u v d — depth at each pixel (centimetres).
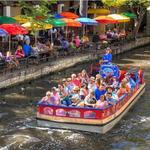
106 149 1655
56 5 4156
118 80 2397
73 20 3319
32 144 1680
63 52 3231
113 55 3869
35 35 3033
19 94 2406
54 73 2989
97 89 1944
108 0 4406
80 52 3456
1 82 2430
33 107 2169
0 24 2802
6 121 1944
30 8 2958
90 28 4578
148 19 5441
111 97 1919
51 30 3222
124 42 4216
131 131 1858
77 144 1694
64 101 1877
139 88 2423
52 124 1845
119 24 5034
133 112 2138
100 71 2448
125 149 1664
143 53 4153
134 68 3328
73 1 4394
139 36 4919
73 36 3675
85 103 1842
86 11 3909
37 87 2581
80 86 2045
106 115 1819
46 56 3017
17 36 3158
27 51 2803
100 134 1798
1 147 1642
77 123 1811
